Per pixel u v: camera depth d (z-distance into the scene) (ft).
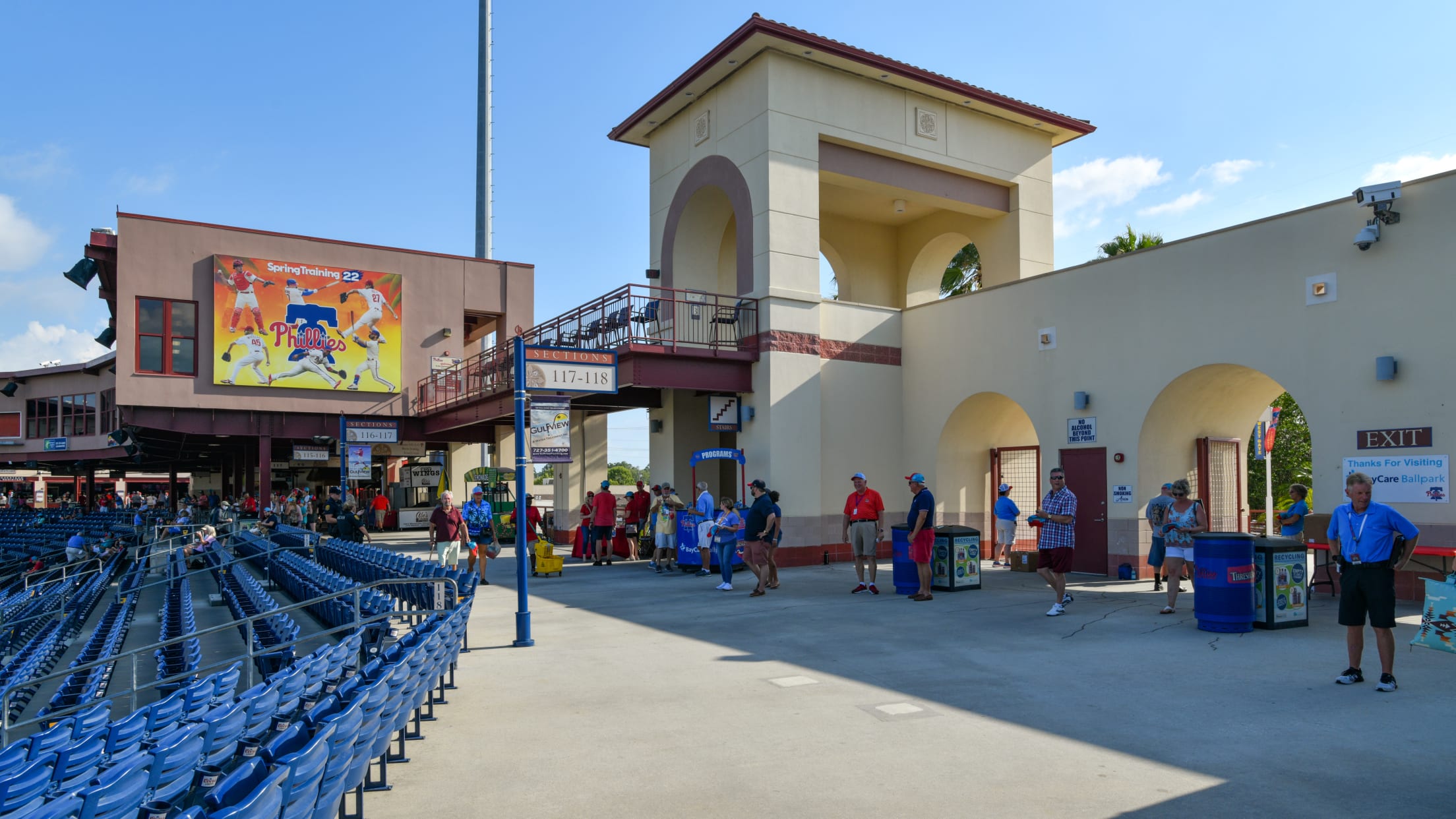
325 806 12.39
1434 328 37.93
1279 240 43.83
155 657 36.55
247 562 67.62
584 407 73.10
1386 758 18.25
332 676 21.17
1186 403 50.39
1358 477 23.94
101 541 87.66
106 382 153.48
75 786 13.52
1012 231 69.87
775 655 29.71
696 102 67.51
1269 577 33.22
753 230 60.59
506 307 103.14
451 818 15.88
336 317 94.12
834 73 62.34
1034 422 56.34
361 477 77.87
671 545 58.65
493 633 34.91
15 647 44.62
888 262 78.38
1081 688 24.58
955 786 17.06
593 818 15.78
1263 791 16.56
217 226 89.71
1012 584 49.11
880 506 46.24
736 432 61.62
